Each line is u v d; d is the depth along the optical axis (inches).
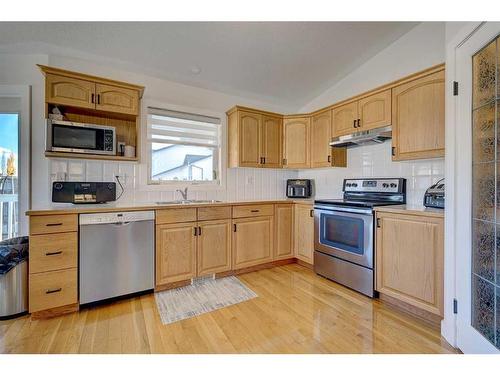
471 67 56.9
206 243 100.9
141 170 108.1
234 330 67.8
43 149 93.1
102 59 98.9
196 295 89.1
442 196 78.5
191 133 123.3
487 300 53.6
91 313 76.2
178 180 119.9
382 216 83.4
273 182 146.3
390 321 72.1
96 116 99.4
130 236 85.3
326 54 108.0
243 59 106.5
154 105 111.4
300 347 60.6
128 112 95.3
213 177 129.6
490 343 51.5
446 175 64.5
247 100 138.6
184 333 66.2
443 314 66.4
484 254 54.6
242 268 110.6
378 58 110.4
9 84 91.0
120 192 103.7
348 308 79.9
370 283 86.4
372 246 86.0
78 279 77.1
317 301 84.7
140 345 61.1
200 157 126.9
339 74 123.7
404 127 88.3
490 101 52.6
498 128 50.9
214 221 102.8
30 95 92.0
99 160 99.6
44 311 73.3
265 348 60.3
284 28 90.2
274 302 84.0
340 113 113.7
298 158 132.3
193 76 115.4
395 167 103.3
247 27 88.0
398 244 78.3
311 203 115.7
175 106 116.5
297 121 133.0
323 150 123.0
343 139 109.0
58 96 83.1
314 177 142.9
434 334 65.8
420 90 83.5
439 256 67.8
